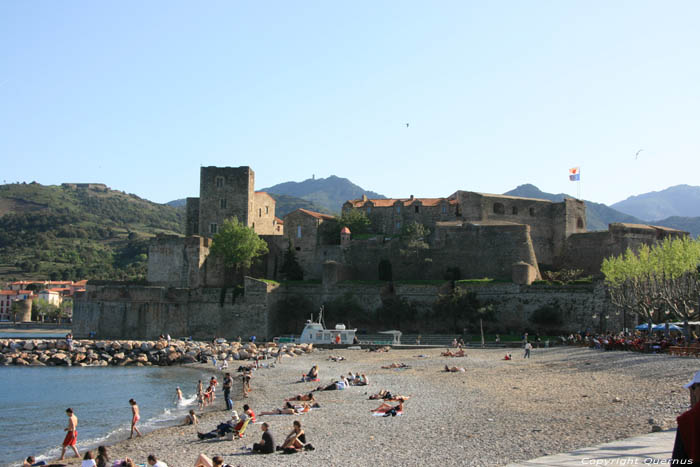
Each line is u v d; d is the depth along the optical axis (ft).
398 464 92.99
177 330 419.13
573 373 198.29
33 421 169.17
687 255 309.63
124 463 104.37
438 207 480.23
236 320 412.77
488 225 431.43
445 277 431.84
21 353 335.47
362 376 206.28
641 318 355.56
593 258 439.22
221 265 456.04
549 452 90.22
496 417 128.16
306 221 472.85
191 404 191.42
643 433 98.78
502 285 390.42
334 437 120.47
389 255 448.24
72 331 427.74
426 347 342.03
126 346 340.80
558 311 372.58
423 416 137.28
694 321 302.86
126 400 203.00
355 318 408.87
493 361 260.62
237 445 122.72
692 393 44.32
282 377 246.88
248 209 485.97
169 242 442.50
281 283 431.02
